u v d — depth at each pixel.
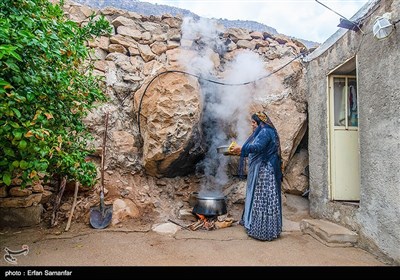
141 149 4.18
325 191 3.58
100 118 4.01
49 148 2.04
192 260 2.41
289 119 4.27
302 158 4.45
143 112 4.01
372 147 2.69
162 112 3.77
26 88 1.94
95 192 3.76
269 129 3.24
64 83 2.29
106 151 3.98
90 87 2.95
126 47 4.46
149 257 2.46
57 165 2.65
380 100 2.58
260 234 2.99
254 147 3.08
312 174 3.95
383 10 2.55
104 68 4.24
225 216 3.67
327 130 3.59
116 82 4.19
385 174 2.50
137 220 3.58
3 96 1.77
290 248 2.78
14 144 1.82
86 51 2.54
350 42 3.11
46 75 2.08
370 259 2.51
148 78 4.05
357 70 2.96
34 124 1.90
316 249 2.76
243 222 3.56
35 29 1.95
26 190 3.23
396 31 2.37
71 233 3.06
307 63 4.30
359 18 2.89
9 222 3.18
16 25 1.87
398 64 2.36
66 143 2.73
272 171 3.14
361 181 2.85
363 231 2.79
